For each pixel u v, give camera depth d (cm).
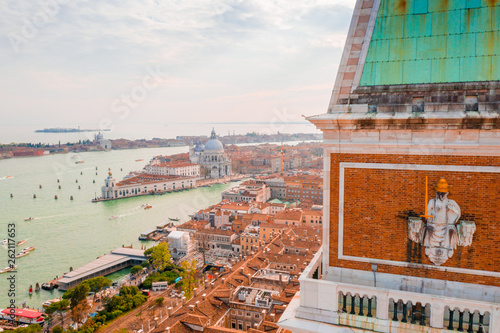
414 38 2159
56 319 11512
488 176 1978
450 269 2075
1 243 18325
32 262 16075
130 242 19375
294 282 10406
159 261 15150
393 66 2161
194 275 14262
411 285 2152
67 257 16762
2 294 12975
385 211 2181
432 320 2000
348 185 2250
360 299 2138
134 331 10069
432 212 2064
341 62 2258
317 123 2211
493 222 1986
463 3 2114
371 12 2255
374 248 2223
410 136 2081
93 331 10344
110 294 13038
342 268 2305
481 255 2017
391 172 2148
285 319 2248
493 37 2028
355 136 2192
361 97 2184
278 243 14162
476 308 1920
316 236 15225
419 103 2075
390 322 2062
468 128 1948
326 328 2145
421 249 2125
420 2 2189
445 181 2011
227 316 9356
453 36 2097
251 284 10894
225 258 16750
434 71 2084
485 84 1975
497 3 2059
